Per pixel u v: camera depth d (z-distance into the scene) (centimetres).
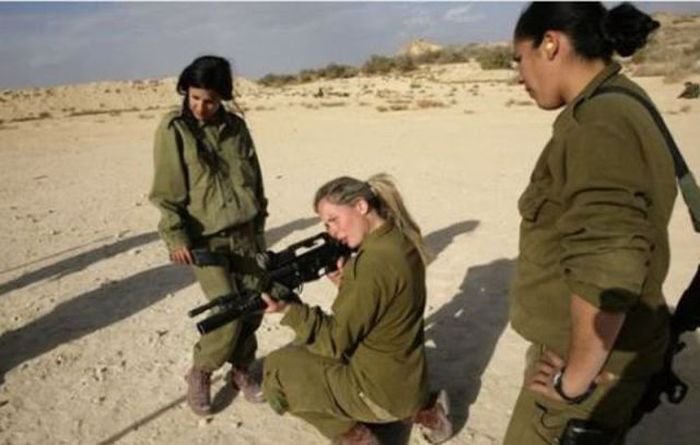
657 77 2438
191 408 395
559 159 177
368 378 317
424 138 1492
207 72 333
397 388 318
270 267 297
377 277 289
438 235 736
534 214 195
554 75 183
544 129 1529
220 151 356
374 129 1712
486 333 488
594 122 169
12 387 431
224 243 360
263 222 389
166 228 347
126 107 3144
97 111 2834
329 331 297
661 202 172
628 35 175
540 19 179
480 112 1938
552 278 196
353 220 292
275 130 1817
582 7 176
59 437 377
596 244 162
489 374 429
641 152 168
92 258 709
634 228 161
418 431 366
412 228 303
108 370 452
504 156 1204
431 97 2527
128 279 638
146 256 711
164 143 343
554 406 205
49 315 552
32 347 491
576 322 168
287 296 300
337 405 329
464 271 619
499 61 3947
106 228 835
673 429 363
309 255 307
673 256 625
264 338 491
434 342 479
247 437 372
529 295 202
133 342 496
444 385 418
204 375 384
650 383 212
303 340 304
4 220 884
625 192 162
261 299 295
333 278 324
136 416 396
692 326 214
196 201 352
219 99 344
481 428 371
